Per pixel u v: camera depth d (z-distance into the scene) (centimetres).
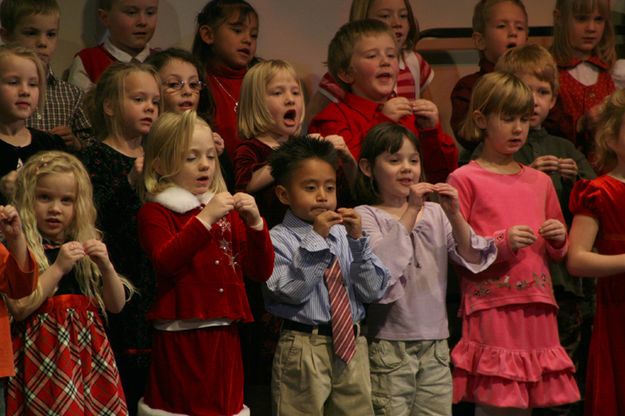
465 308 1431
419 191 1353
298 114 1496
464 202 1448
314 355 1278
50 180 1159
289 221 1326
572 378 1448
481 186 1452
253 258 1232
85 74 1705
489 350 1407
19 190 1162
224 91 1719
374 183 1423
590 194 1430
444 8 2023
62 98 1588
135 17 1719
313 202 1300
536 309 1428
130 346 1318
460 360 1418
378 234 1368
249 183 1421
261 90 1481
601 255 1402
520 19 1838
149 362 1320
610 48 1873
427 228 1395
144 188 1285
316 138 1344
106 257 1142
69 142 1439
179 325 1222
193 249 1180
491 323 1414
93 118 1426
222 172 1482
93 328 1166
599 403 1423
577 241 1430
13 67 1304
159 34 1862
